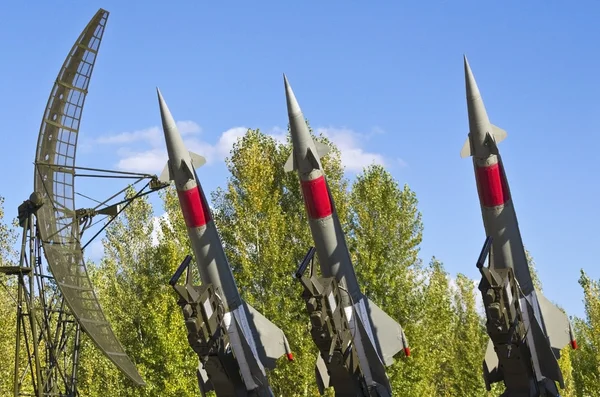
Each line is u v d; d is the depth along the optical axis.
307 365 34.12
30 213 22.09
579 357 55.94
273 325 24.30
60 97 22.84
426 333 36.72
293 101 22.75
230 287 23.92
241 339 23.52
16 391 21.84
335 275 23.75
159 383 35.75
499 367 21.86
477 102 21.91
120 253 40.34
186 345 35.72
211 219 23.84
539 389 22.22
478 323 53.94
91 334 21.20
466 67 22.03
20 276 22.02
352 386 21.64
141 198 41.38
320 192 23.23
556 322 22.89
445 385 54.56
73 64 23.03
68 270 22.06
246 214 37.00
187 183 23.16
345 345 20.98
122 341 38.41
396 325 24.02
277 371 34.81
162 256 37.56
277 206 37.56
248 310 24.25
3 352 31.22
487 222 22.78
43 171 22.47
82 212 23.34
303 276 19.92
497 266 22.88
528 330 22.27
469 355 50.03
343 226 38.25
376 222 37.69
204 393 23.45
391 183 38.41
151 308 36.06
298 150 22.91
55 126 22.78
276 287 35.59
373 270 36.88
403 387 35.41
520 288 22.66
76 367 23.77
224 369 20.97
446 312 38.81
